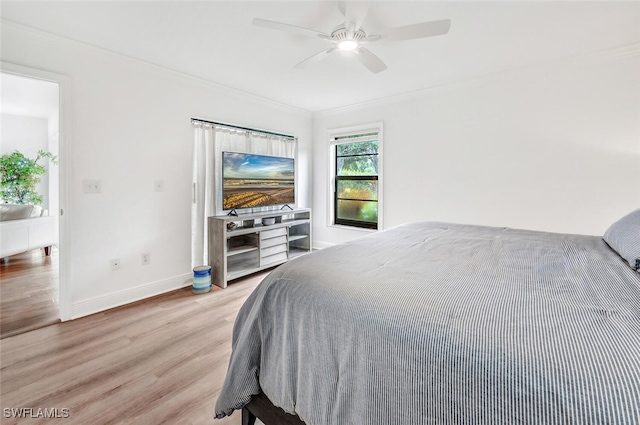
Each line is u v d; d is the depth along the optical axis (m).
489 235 1.94
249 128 3.72
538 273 1.14
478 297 0.90
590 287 0.97
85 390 1.56
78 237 2.41
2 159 4.97
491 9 1.90
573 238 1.81
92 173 2.46
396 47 2.43
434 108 3.47
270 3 1.85
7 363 1.79
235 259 3.76
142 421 1.37
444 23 1.69
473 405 0.65
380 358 0.79
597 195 2.63
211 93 3.30
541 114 2.84
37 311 2.52
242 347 1.17
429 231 2.09
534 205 2.92
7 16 1.97
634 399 0.51
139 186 2.76
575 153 2.70
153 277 2.90
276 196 3.92
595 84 2.58
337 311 0.92
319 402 0.92
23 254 4.51
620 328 0.70
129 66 2.63
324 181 4.60
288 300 1.07
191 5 1.87
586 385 0.55
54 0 1.81
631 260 1.16
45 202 5.44
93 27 2.13
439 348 0.71
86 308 2.46
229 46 2.41
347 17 1.71
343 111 4.30
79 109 2.37
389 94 3.69
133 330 2.21
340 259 1.33
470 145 3.25
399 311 0.83
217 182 3.39
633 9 1.90
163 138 2.91
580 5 1.86
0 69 2.01
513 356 0.63
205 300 2.79
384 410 0.77
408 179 3.72
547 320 0.75
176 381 1.65
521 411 0.59
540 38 2.28
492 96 3.08
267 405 1.16
